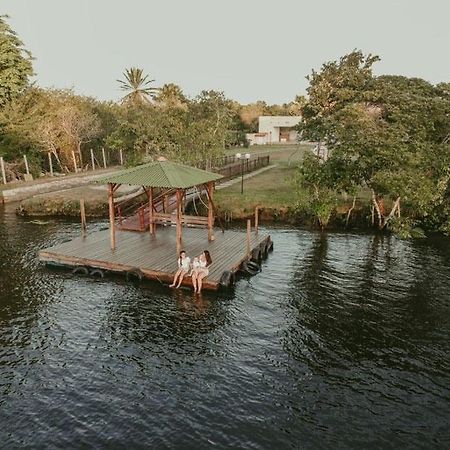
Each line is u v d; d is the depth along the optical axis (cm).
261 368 1248
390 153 2303
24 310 1602
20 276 1930
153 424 1016
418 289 1842
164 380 1185
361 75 3194
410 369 1258
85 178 4466
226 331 1456
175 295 1727
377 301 1719
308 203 2800
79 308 1616
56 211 3200
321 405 1092
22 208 3194
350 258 2239
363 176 2625
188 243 2217
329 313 1606
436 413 1067
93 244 2192
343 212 2895
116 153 5884
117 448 940
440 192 2433
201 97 5572
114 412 1055
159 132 3481
